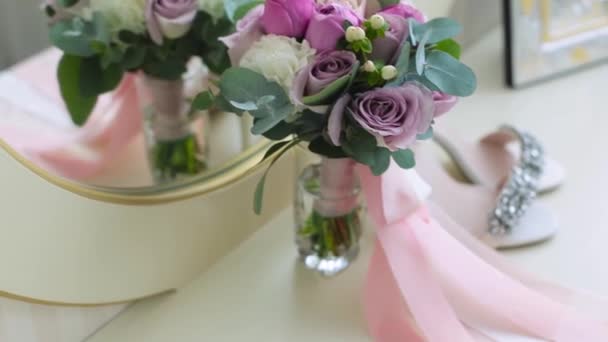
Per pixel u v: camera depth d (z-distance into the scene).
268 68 0.82
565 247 1.03
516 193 1.04
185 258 0.98
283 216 1.08
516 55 1.26
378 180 0.93
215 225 0.99
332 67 0.82
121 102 1.09
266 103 0.82
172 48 1.00
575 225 1.05
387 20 0.84
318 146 0.88
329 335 0.95
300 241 1.00
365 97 0.82
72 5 0.97
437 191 1.08
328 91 0.80
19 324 0.89
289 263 1.02
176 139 1.06
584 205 1.08
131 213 0.92
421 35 0.84
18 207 0.84
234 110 0.86
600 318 0.95
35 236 0.86
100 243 0.91
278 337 0.94
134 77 1.07
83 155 1.04
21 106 1.05
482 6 1.36
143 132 1.08
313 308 0.97
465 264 0.95
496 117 1.23
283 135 0.87
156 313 0.97
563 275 1.00
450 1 1.21
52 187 0.86
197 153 1.06
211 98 0.87
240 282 1.00
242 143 1.02
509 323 0.95
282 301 0.98
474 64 1.34
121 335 0.95
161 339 0.94
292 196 1.08
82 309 0.94
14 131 1.02
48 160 1.00
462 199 1.07
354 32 0.81
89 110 1.04
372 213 0.94
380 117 0.81
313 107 0.83
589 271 1.00
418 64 0.81
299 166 0.99
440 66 0.84
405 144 0.82
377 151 0.85
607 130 1.19
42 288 0.88
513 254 1.03
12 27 1.05
